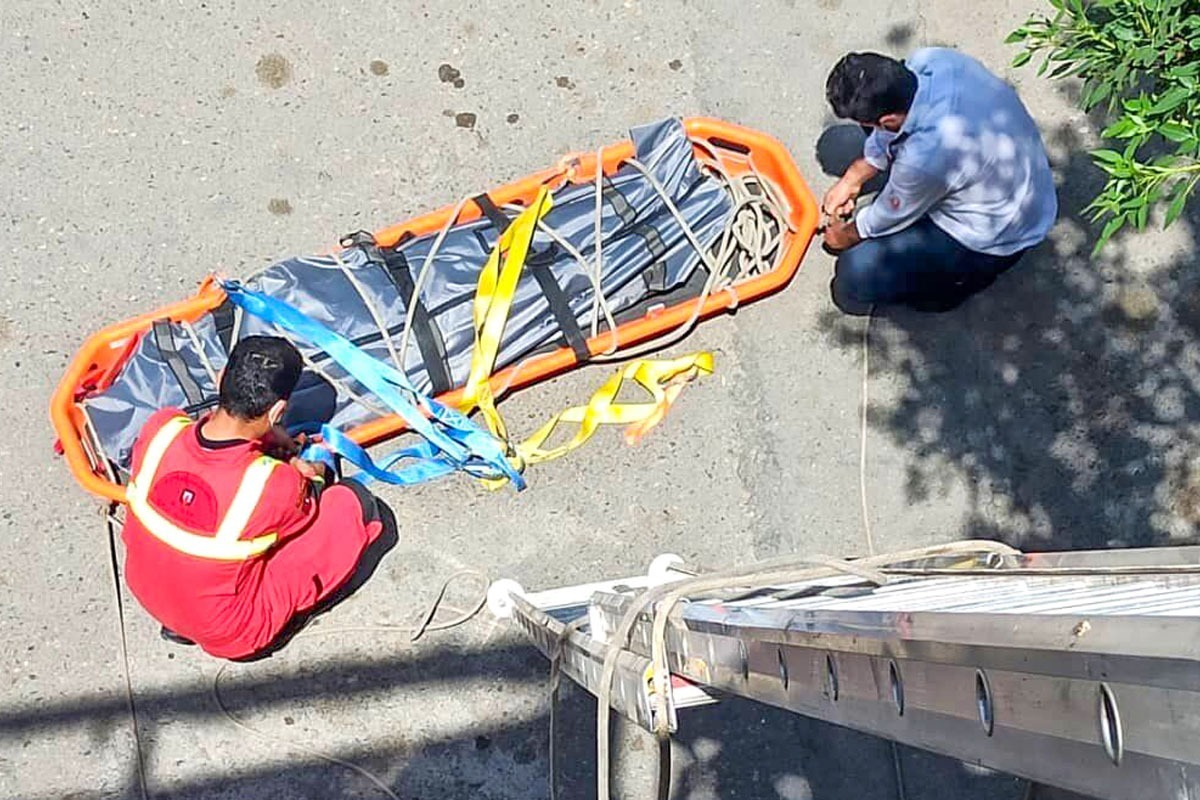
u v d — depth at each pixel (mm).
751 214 3918
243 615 3309
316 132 4066
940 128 3332
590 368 3941
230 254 3934
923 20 4367
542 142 4156
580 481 3879
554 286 3766
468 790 3660
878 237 3781
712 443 3953
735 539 3912
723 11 4312
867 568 2102
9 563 3605
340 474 3746
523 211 3848
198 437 2980
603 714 1909
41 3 4039
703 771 3725
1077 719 916
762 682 1716
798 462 3967
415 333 3672
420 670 3707
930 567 2297
